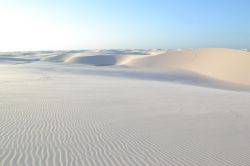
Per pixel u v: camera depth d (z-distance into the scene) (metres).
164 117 12.59
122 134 9.85
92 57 81.19
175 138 9.56
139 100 17.20
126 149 8.38
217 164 7.47
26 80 27.95
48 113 12.62
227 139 9.61
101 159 7.54
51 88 21.88
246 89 36.97
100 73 42.53
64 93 19.25
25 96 17.30
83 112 13.13
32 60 87.19
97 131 10.11
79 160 7.40
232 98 19.77
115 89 22.67
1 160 7.18
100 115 12.62
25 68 47.44
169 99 18.03
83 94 19.06
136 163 7.37
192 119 12.36
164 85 28.31
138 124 11.23
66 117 12.02
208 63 52.19
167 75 44.72
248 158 7.92
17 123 10.75
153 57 63.56
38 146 8.33
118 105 15.23
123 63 68.62
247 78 43.12
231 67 47.69
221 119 12.53
